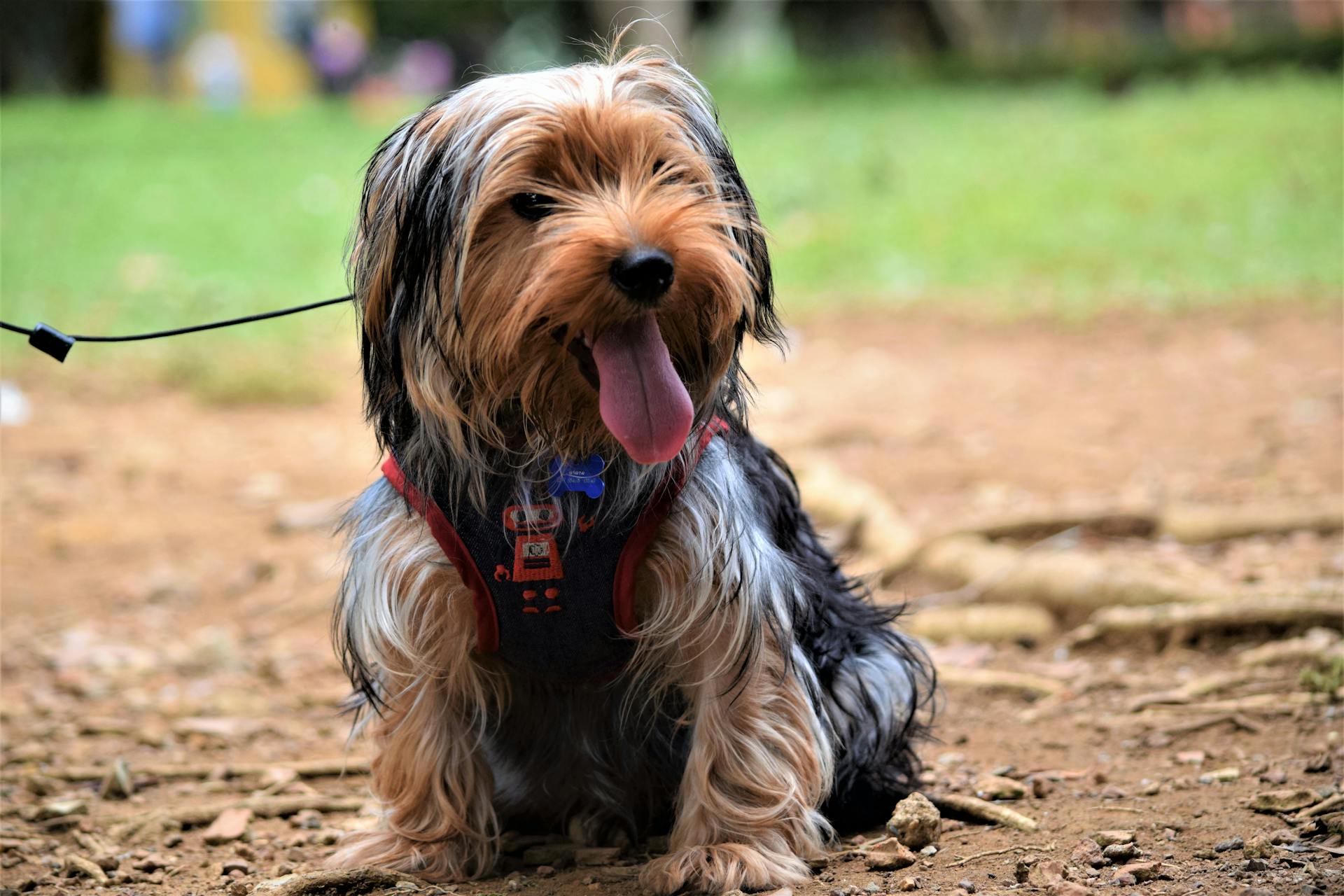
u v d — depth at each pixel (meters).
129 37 36.78
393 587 4.16
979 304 15.07
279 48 37.19
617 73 4.08
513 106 3.88
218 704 6.55
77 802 5.27
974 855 4.25
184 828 5.07
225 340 14.55
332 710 6.56
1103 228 17.11
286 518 9.45
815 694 4.38
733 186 4.20
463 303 3.90
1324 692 5.57
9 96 38.44
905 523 8.30
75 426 12.02
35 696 6.80
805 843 4.26
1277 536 7.65
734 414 4.39
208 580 8.53
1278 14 45.97
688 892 4.06
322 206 20.47
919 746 5.37
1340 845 4.03
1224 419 10.30
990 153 21.81
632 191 3.84
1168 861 4.04
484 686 4.46
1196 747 5.25
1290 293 14.19
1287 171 18.59
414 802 4.40
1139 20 46.75
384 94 38.09
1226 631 6.34
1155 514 7.91
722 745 4.20
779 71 38.00
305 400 12.93
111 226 19.33
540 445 4.04
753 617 4.12
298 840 4.91
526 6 48.94
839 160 22.06
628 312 3.75
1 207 20.27
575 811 4.76
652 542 4.07
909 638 5.08
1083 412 10.94
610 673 4.33
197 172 22.80
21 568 8.76
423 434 4.13
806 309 15.48
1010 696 6.14
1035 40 42.47
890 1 45.12
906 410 11.42
